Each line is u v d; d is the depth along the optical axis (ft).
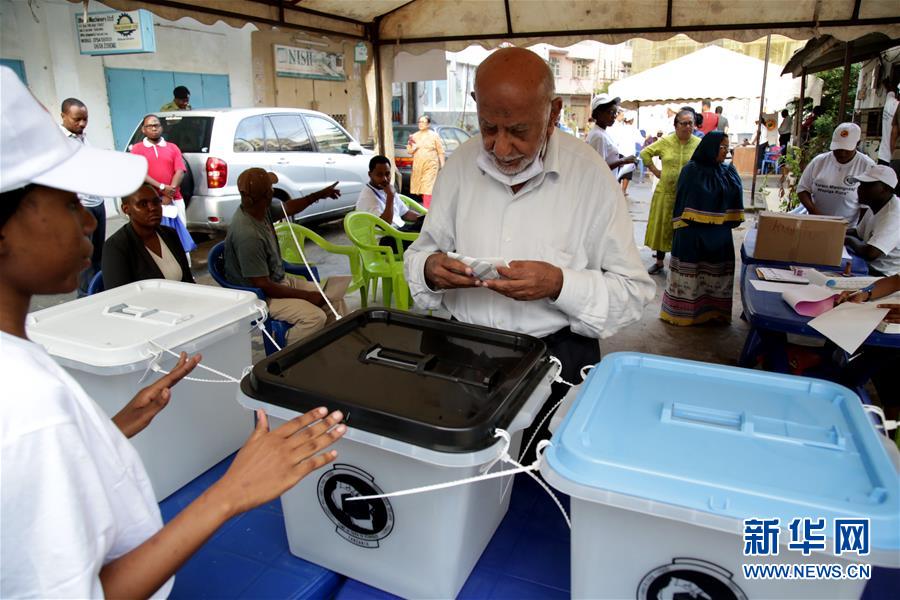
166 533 2.16
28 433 1.78
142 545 2.14
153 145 17.12
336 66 35.09
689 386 3.55
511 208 5.11
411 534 3.34
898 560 2.28
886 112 18.30
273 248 10.90
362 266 14.47
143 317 4.98
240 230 10.23
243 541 4.00
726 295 14.52
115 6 10.33
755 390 3.50
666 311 15.03
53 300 15.52
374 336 4.36
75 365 4.36
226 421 5.18
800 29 13.19
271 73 32.09
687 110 17.40
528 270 4.50
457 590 3.52
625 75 91.45
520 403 3.43
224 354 5.12
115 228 24.52
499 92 4.25
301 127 22.91
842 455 2.80
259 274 10.30
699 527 2.59
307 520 3.67
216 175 19.70
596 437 2.94
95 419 2.12
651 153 18.21
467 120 51.39
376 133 17.67
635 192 40.70
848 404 3.23
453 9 15.69
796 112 36.22
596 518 2.78
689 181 13.98
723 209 13.84
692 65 30.04
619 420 3.12
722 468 2.69
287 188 21.79
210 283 17.08
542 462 2.83
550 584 3.63
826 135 28.17
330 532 3.62
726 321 14.74
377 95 17.21
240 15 12.60
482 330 4.32
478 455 2.95
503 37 15.47
